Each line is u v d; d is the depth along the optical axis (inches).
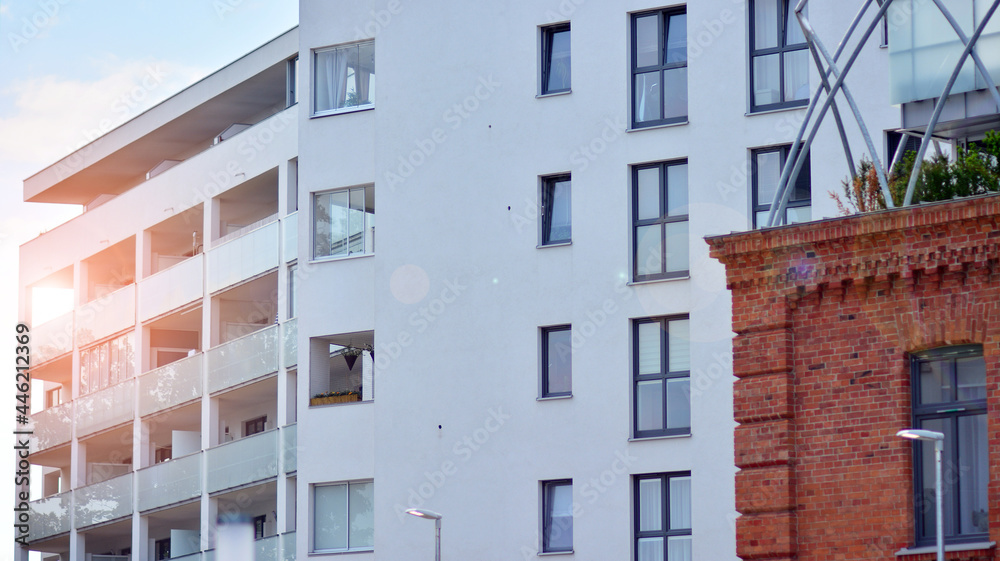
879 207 922.1
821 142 1455.5
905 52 1045.2
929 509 808.9
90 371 2354.8
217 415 2017.7
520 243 1584.6
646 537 1480.1
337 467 1700.3
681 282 1497.3
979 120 1019.9
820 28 1477.6
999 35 1010.7
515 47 1619.1
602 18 1573.6
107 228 2321.6
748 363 857.5
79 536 2288.4
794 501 835.4
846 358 834.8
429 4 1675.7
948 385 816.3
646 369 1509.6
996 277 800.3
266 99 2135.8
